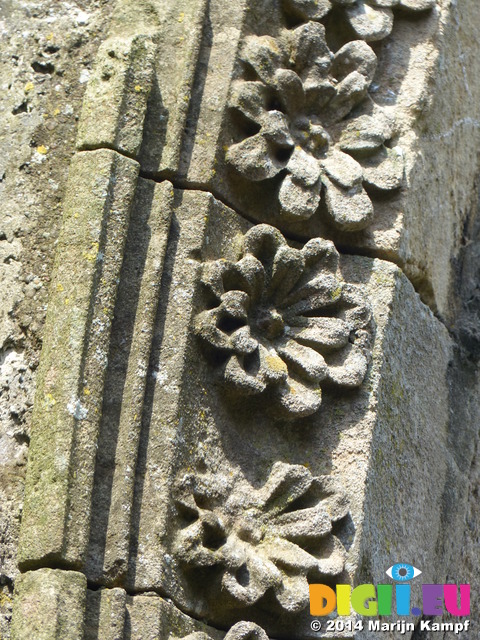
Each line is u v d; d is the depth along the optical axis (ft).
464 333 9.65
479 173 10.35
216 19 8.34
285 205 8.05
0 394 7.39
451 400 9.38
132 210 7.60
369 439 7.93
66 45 8.29
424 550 8.57
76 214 7.44
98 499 6.92
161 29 8.21
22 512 6.87
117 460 7.02
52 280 7.37
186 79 8.00
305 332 7.93
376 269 8.52
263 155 8.04
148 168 7.80
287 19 8.64
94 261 7.27
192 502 7.15
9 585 6.88
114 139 7.64
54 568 6.64
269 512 7.47
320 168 8.32
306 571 7.33
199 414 7.44
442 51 9.41
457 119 9.76
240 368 7.54
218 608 7.16
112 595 6.73
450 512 9.10
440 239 9.39
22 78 8.24
